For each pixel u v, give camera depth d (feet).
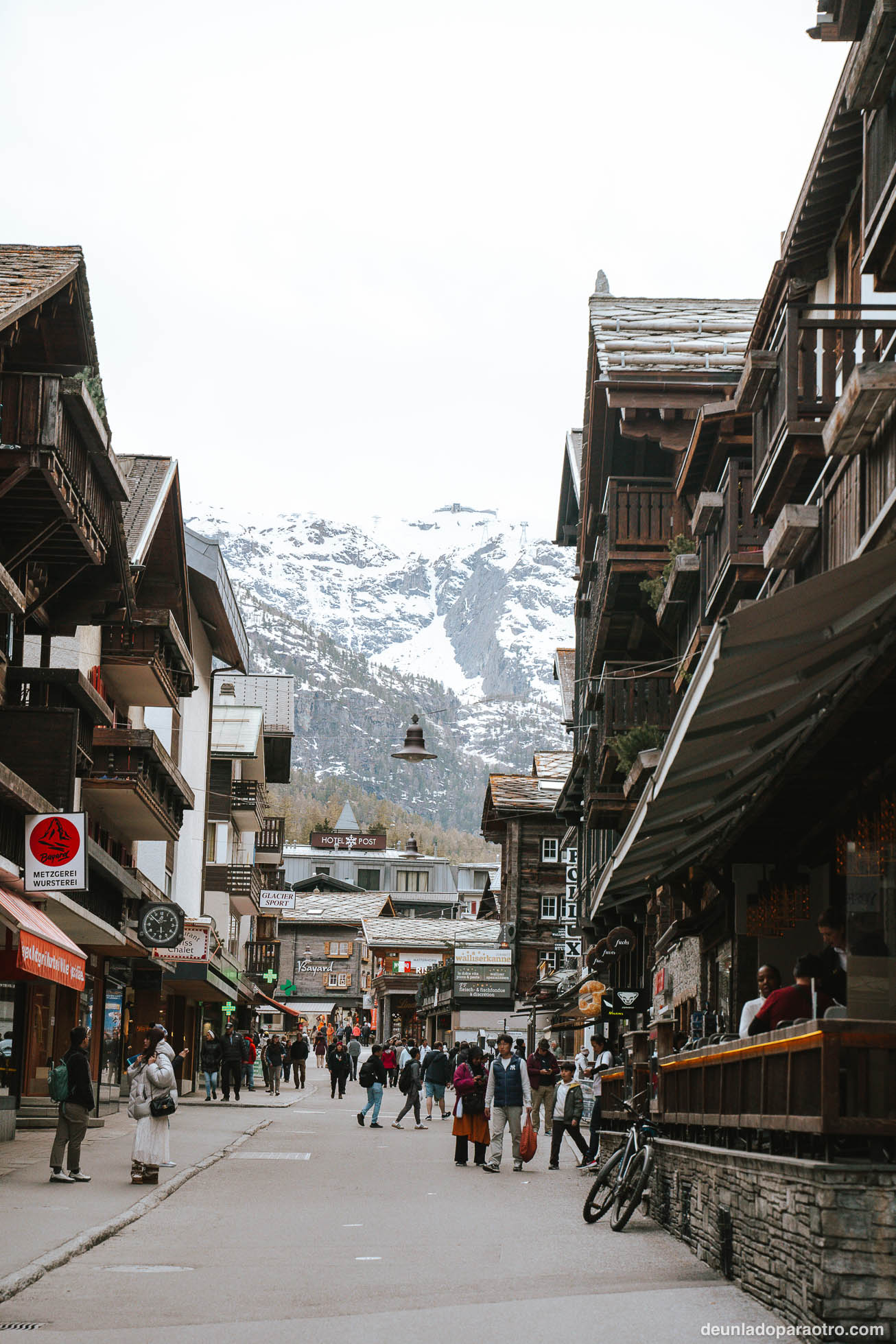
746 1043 33.96
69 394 57.06
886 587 29.37
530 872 190.08
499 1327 27.91
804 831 49.52
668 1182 43.86
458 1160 70.18
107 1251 38.32
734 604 64.28
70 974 63.67
